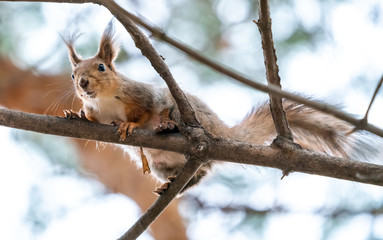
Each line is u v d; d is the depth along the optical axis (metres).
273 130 11.83
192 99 11.28
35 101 15.64
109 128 9.05
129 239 9.12
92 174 16.56
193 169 8.92
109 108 10.97
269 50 8.06
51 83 15.67
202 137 8.73
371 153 10.57
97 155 16.33
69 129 8.88
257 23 8.00
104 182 16.61
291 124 11.20
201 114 11.20
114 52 11.38
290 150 8.45
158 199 9.12
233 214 15.30
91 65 10.90
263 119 11.88
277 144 8.56
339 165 8.20
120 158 16.58
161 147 8.96
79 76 10.76
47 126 8.77
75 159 16.08
